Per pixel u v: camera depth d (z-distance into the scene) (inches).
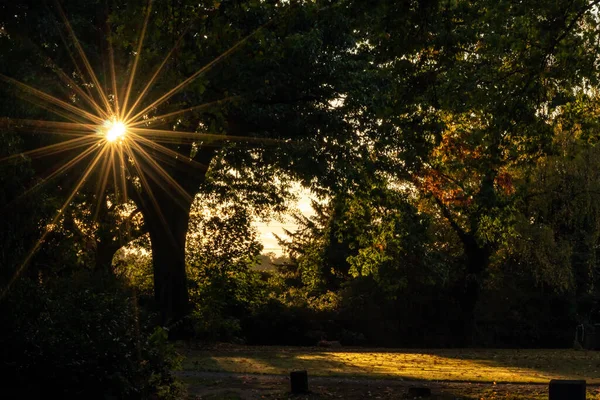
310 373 717.3
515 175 1237.7
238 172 1261.1
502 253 1514.5
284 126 1006.4
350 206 1203.9
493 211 1081.4
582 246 1551.4
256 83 901.8
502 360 922.7
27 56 649.0
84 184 1017.5
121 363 451.2
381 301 1536.7
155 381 486.0
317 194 1099.9
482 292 1605.6
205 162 1139.9
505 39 615.8
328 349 1124.5
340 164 1021.2
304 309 1494.8
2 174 442.6
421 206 1397.6
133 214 1465.3
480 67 736.3
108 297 492.4
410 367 807.1
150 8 506.9
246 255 1454.2
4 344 432.1
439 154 997.8
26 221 454.9
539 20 612.1
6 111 674.8
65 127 821.2
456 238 1521.9
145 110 846.5
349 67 977.5
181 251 1186.6
